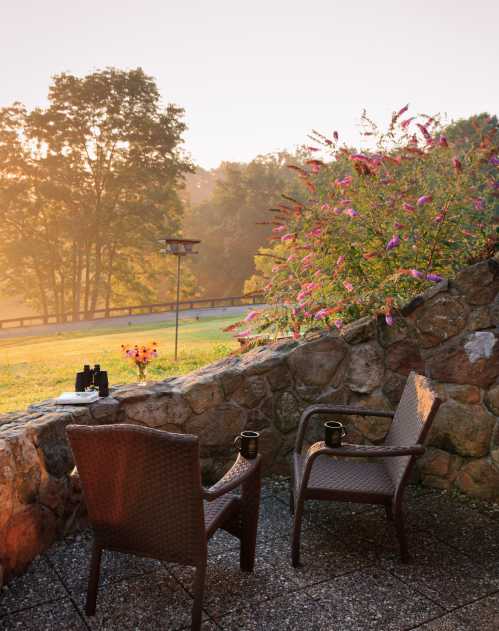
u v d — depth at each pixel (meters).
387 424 4.43
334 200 5.23
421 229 4.89
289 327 5.27
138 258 45.19
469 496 4.14
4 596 2.90
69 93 39.03
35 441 3.34
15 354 17.02
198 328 21.98
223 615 2.76
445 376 4.24
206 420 4.30
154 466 2.47
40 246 40.28
